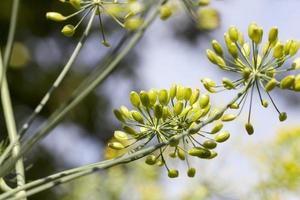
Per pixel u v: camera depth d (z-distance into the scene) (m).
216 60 2.71
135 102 2.79
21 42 11.87
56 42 12.05
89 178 5.11
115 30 9.38
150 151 2.61
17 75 11.87
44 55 12.11
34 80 12.04
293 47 2.64
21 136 2.84
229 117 2.73
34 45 12.02
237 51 2.69
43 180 2.57
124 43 2.45
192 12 2.67
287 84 2.60
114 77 12.60
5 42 11.70
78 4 2.86
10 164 2.44
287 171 4.66
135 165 5.16
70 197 5.17
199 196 4.74
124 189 5.10
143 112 2.78
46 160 11.16
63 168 11.20
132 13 2.67
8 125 3.15
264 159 4.71
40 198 8.70
